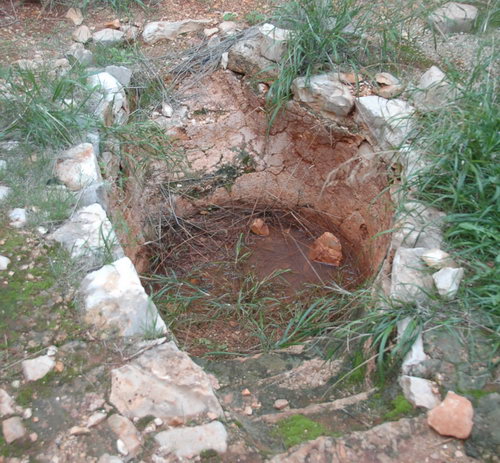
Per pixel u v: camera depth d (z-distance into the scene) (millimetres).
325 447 1961
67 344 2148
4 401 1955
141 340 2170
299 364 2656
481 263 2432
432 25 3676
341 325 2930
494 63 3365
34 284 2311
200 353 2992
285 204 4199
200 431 1940
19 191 2654
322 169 3896
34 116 2885
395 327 2361
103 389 2029
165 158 3662
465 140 2674
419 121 3074
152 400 2002
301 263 3852
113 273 2342
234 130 4012
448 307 2354
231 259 3850
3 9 4195
